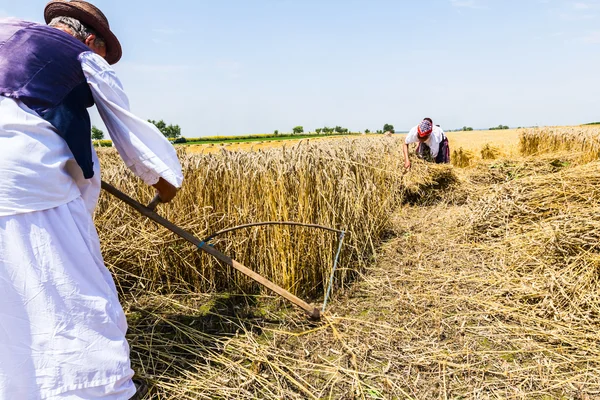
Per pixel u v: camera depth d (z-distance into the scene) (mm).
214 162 3432
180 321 2906
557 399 2057
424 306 3008
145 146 1901
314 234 3270
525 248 3580
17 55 1614
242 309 3074
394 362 2398
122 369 1766
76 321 1635
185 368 2371
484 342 2559
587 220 3365
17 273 1523
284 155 3404
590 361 2311
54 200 1638
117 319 1825
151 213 2246
